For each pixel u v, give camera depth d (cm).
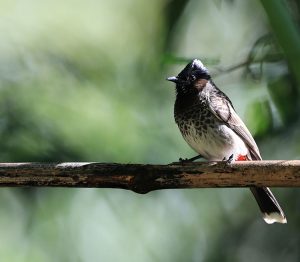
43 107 1231
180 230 1171
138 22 1636
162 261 1133
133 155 1157
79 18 1700
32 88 1305
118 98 1354
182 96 952
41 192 1099
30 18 1653
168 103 1343
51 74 1411
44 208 1091
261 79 896
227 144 925
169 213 1174
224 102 937
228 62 1085
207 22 1326
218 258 1174
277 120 920
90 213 1102
